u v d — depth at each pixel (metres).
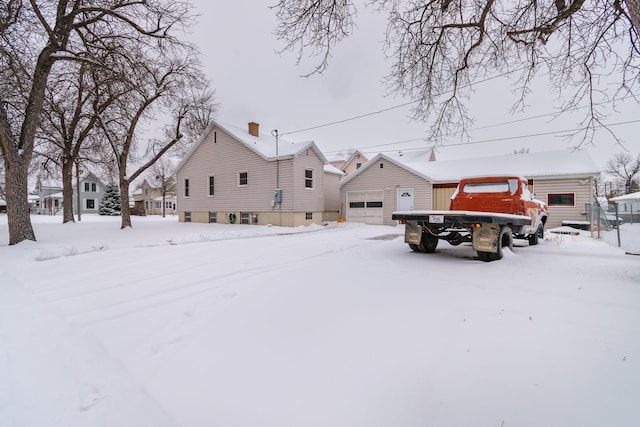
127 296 3.87
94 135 16.66
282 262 5.81
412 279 4.30
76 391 1.99
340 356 2.25
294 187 15.42
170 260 6.18
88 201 41.28
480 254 5.66
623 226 16.09
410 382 1.91
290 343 2.48
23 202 8.18
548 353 2.16
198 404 1.82
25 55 8.18
